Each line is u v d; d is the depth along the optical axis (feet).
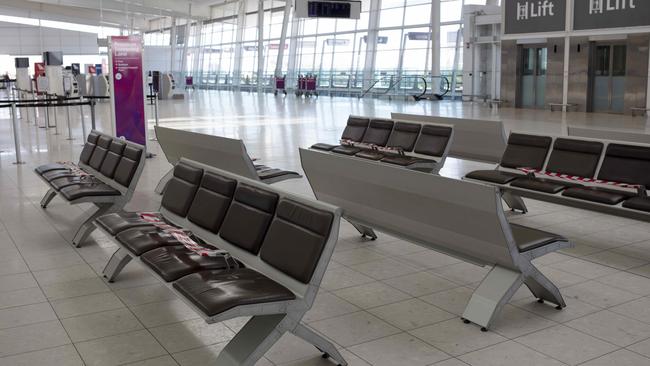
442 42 79.51
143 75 31.12
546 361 10.46
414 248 16.98
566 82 55.98
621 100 53.52
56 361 10.53
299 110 65.51
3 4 119.75
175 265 10.84
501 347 11.00
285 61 108.78
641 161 16.80
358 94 88.89
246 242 11.19
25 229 18.86
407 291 13.78
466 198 11.80
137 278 14.52
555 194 17.24
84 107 69.21
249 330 10.02
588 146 18.10
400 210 13.87
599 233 18.35
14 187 25.30
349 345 11.12
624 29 39.50
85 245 17.21
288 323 9.66
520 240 12.40
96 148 20.85
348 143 25.21
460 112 57.47
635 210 15.28
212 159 20.65
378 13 88.58
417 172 12.67
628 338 11.33
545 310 12.66
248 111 64.64
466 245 12.71
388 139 23.88
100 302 13.10
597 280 14.40
